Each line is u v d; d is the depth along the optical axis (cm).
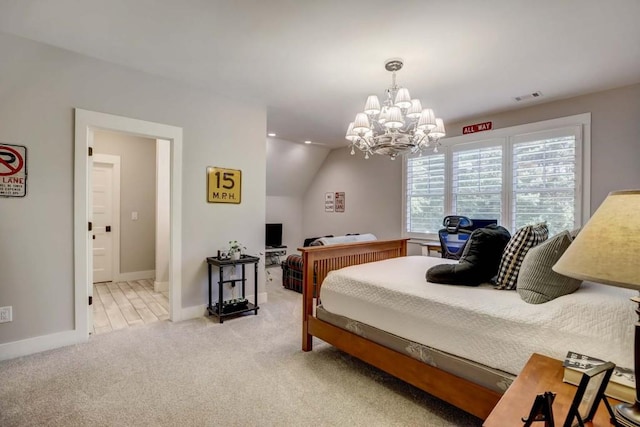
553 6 196
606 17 207
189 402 191
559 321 143
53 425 169
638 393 89
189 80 320
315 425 172
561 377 112
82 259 273
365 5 198
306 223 737
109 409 184
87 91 272
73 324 270
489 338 157
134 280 516
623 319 132
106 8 205
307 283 260
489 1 192
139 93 299
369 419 177
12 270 243
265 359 247
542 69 285
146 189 529
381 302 207
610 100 327
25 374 220
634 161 314
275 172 648
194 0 196
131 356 249
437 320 178
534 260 167
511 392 104
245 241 381
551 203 366
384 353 203
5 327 241
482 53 256
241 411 183
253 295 390
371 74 299
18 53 242
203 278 348
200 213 344
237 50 258
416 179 503
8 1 198
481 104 376
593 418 92
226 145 361
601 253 88
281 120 458
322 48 253
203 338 286
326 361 245
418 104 261
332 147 651
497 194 410
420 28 222
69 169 265
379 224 569
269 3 198
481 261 199
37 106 250
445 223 418
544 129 371
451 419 177
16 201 244
